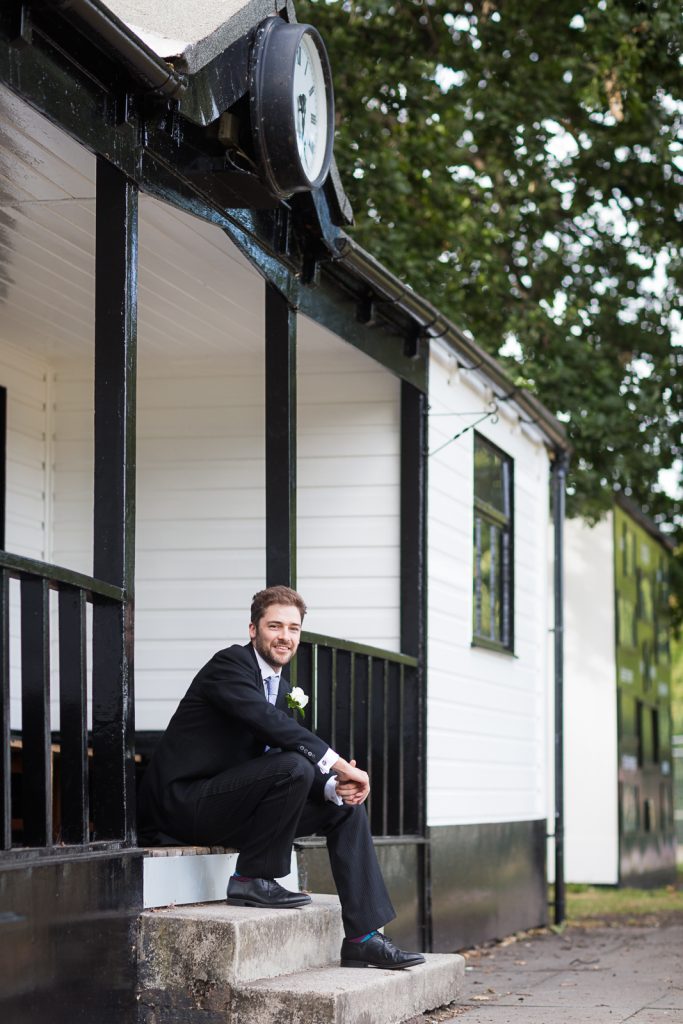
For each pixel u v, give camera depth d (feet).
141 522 31.76
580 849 62.69
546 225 61.67
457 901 32.86
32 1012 15.97
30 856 16.16
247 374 31.68
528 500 41.34
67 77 17.46
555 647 43.14
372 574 31.40
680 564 76.28
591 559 63.98
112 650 18.29
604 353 60.85
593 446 57.16
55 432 31.65
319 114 22.48
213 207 21.56
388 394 31.78
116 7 19.88
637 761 66.80
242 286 26.53
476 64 56.49
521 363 57.06
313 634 24.93
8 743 16.03
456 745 33.55
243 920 18.78
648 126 55.11
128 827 18.40
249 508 31.42
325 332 30.01
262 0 21.07
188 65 18.74
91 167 20.11
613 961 31.71
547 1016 22.71
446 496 33.12
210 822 20.34
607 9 49.88
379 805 29.66
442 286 57.06
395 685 30.78
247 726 20.43
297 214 24.57
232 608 31.19
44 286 26.12
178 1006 18.58
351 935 21.12
